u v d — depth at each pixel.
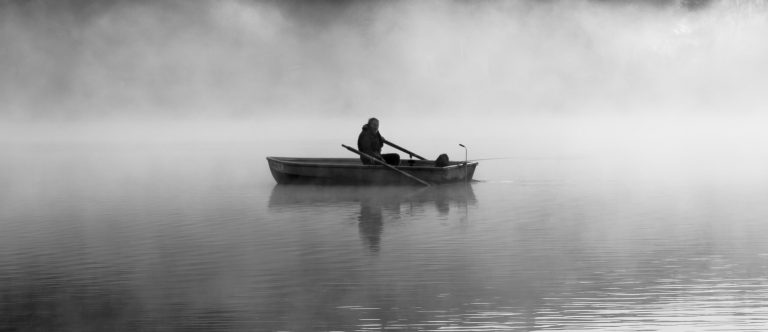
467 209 16.52
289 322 8.53
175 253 12.05
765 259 11.26
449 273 10.56
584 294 9.46
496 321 8.50
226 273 10.69
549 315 8.68
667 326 8.27
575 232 13.56
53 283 10.26
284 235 13.55
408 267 10.94
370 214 15.94
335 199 18.31
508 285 9.92
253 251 12.17
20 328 8.45
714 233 13.35
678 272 10.52
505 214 15.73
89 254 12.04
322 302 9.25
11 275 10.71
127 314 8.88
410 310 8.91
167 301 9.37
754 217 15.07
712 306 8.93
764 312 8.69
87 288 9.98
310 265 11.12
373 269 10.84
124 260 11.58
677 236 13.09
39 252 12.22
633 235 13.23
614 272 10.55
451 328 8.29
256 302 9.28
